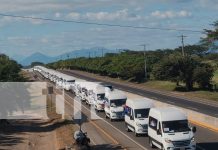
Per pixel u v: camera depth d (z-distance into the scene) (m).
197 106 60.88
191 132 29.31
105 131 42.41
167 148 28.80
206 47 97.62
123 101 49.94
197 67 90.69
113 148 33.69
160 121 30.11
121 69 131.50
